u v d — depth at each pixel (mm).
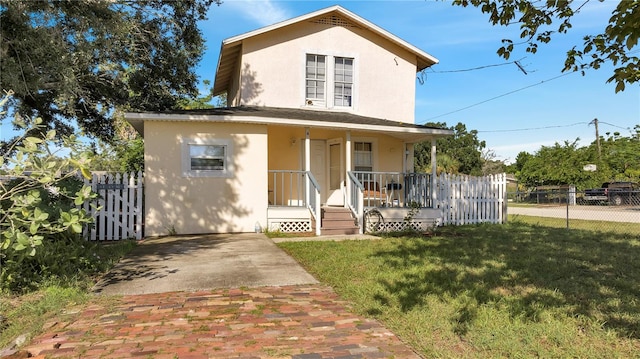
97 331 3766
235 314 4258
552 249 8289
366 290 5086
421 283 5410
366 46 14516
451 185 13555
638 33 3568
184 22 17391
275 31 13586
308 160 11617
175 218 10609
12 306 4406
